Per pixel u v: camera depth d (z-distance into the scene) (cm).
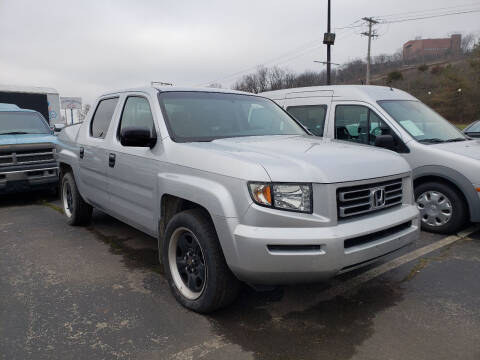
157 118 373
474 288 368
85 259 448
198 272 320
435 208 532
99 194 478
